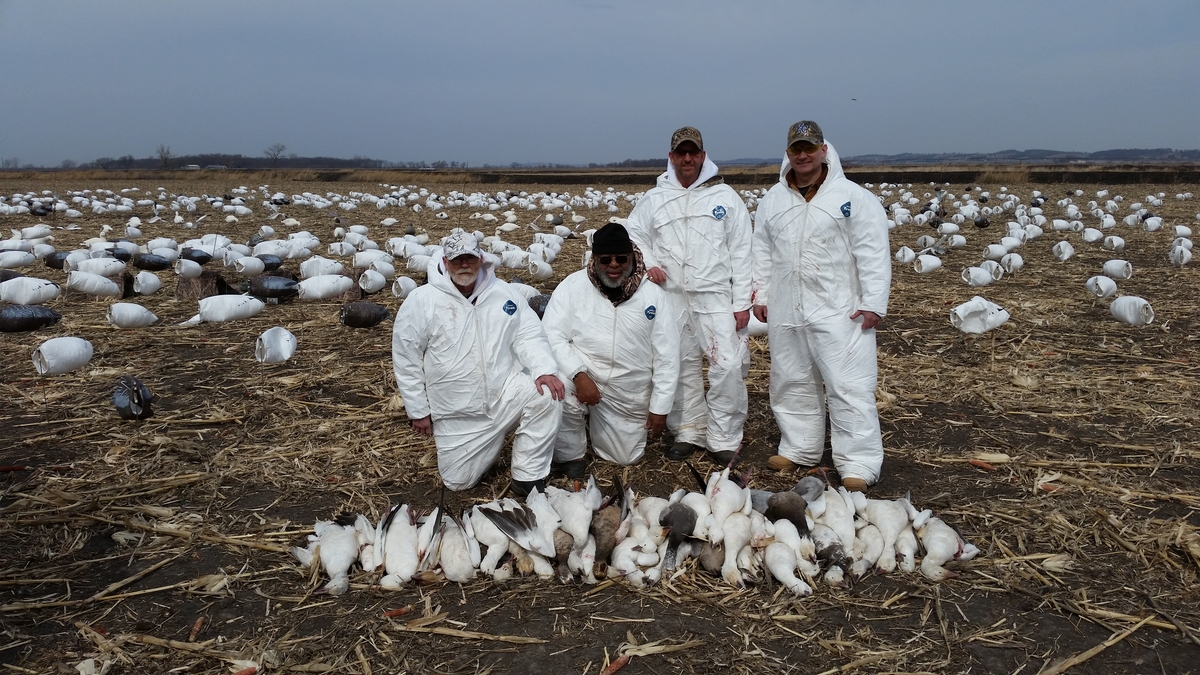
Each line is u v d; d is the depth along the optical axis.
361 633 3.75
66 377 7.59
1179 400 6.88
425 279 13.62
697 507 4.23
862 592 4.05
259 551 4.52
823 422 5.54
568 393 5.42
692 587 4.08
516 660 3.56
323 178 66.06
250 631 3.78
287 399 7.02
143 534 4.68
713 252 5.36
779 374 5.44
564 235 20.11
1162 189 38.00
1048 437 6.15
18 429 6.29
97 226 22.77
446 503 5.14
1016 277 13.38
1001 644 3.64
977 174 49.78
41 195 37.25
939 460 5.70
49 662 3.56
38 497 5.05
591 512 4.22
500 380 5.02
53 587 4.14
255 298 10.30
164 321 10.02
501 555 4.16
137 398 6.41
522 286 9.02
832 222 4.91
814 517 4.35
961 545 4.30
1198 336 9.06
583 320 5.42
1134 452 5.82
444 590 4.10
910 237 19.86
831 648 3.61
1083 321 9.95
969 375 7.69
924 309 10.75
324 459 5.77
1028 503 5.01
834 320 5.04
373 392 7.24
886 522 4.29
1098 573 4.22
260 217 26.91
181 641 3.70
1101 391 7.14
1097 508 4.90
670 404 5.43
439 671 3.49
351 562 4.20
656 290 5.34
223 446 5.98
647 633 3.72
